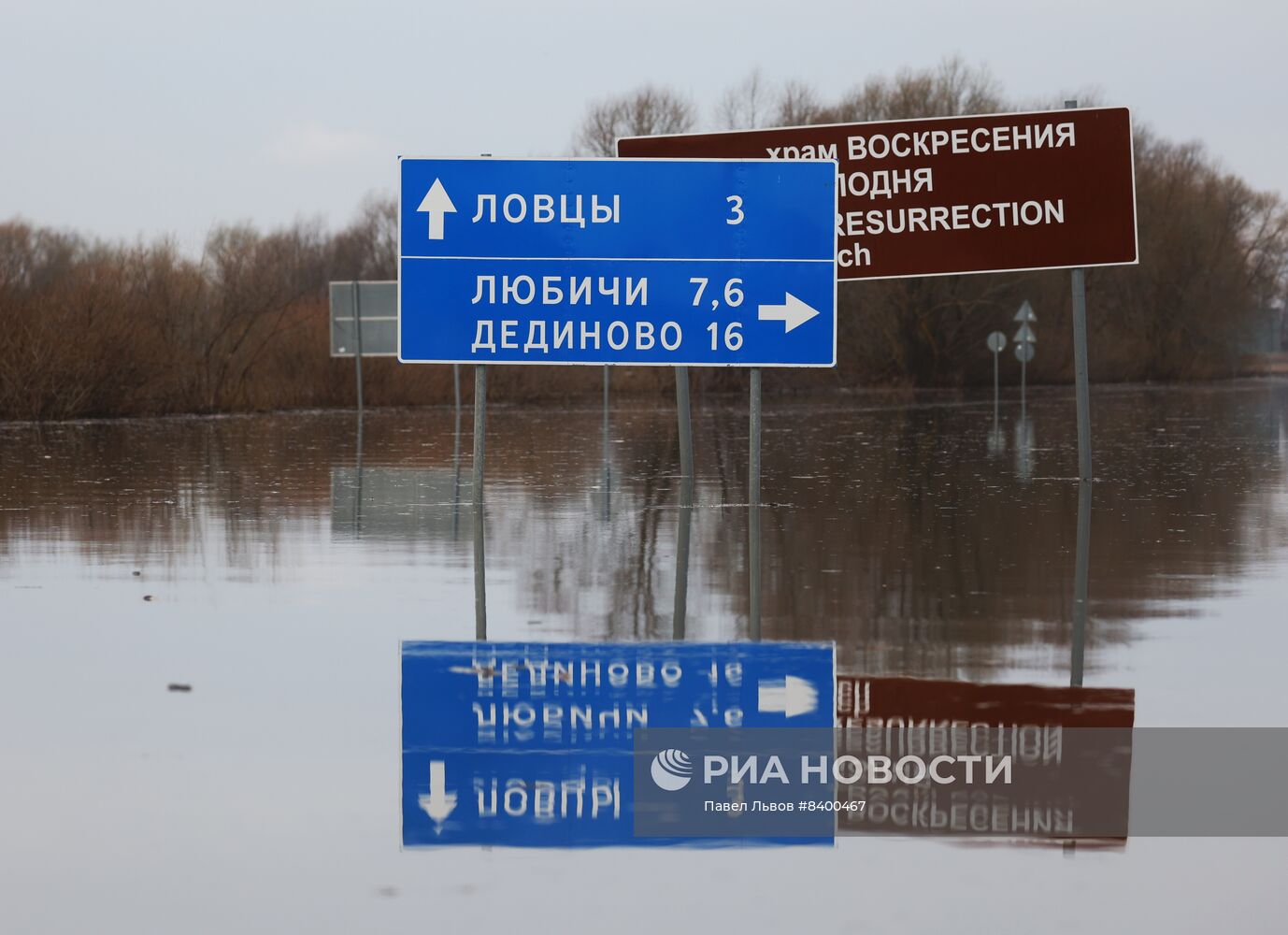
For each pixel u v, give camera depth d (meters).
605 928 9.48
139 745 14.06
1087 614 21.47
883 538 30.56
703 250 33.31
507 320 33.28
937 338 153.12
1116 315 181.00
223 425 80.81
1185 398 121.81
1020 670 17.47
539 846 11.15
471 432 74.81
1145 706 15.66
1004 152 41.59
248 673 17.36
